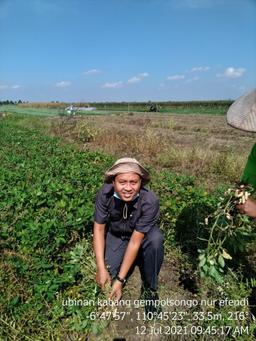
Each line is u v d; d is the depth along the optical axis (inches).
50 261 79.5
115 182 65.7
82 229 91.4
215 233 84.4
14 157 186.1
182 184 140.1
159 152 235.3
